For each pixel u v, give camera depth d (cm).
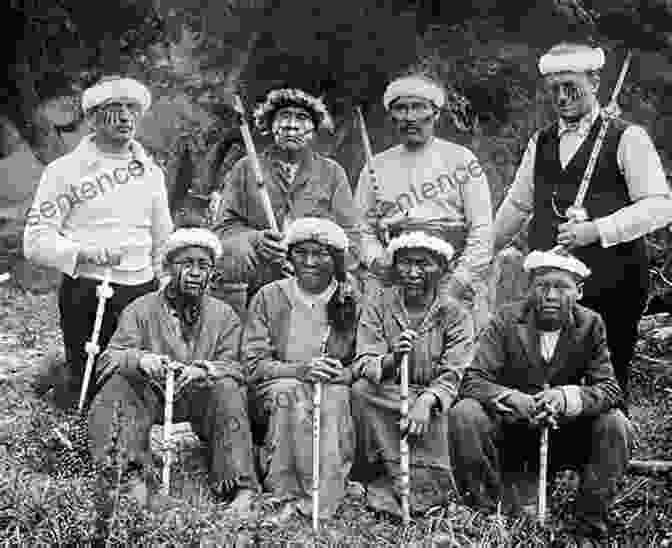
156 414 655
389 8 1182
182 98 1236
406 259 655
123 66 1270
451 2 1204
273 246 708
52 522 588
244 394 652
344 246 671
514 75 1203
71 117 1296
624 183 698
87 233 730
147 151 1229
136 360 645
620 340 704
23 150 1289
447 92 1197
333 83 1201
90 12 1273
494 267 832
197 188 1223
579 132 707
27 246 724
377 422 650
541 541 596
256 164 725
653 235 984
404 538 605
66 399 747
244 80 1221
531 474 648
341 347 671
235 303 730
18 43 1289
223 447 639
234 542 588
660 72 1220
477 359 636
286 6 1193
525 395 612
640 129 696
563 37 1207
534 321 634
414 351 656
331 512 628
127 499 596
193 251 659
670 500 657
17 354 968
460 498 625
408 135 749
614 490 603
